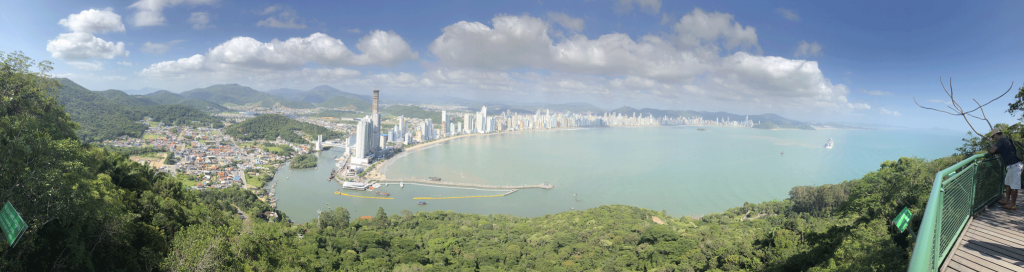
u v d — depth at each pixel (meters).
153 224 47.94
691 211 146.12
